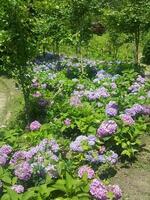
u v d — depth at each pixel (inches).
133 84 152.1
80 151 95.6
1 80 233.3
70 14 203.5
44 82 173.9
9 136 106.3
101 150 97.3
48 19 206.2
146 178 93.5
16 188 79.6
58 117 132.8
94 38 331.3
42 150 92.4
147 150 104.4
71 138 113.9
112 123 101.3
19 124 145.0
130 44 294.0
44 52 237.0
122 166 98.2
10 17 132.1
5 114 167.2
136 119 118.3
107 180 90.6
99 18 211.8
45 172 84.2
